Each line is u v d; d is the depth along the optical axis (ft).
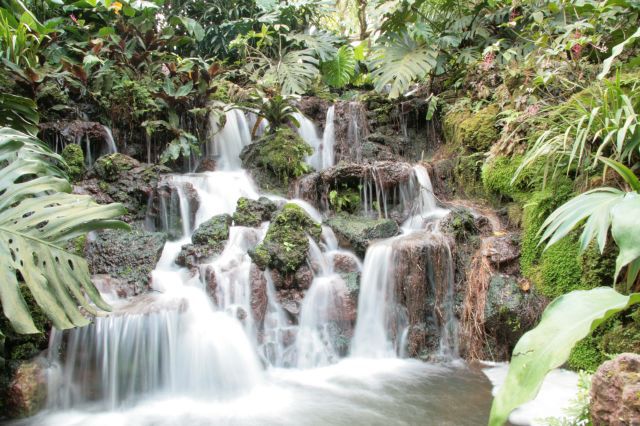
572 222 8.66
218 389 11.80
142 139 20.12
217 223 15.42
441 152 21.52
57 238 9.14
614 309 5.11
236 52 28.50
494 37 22.71
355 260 15.44
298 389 12.09
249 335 13.01
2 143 10.04
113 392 11.31
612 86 11.26
